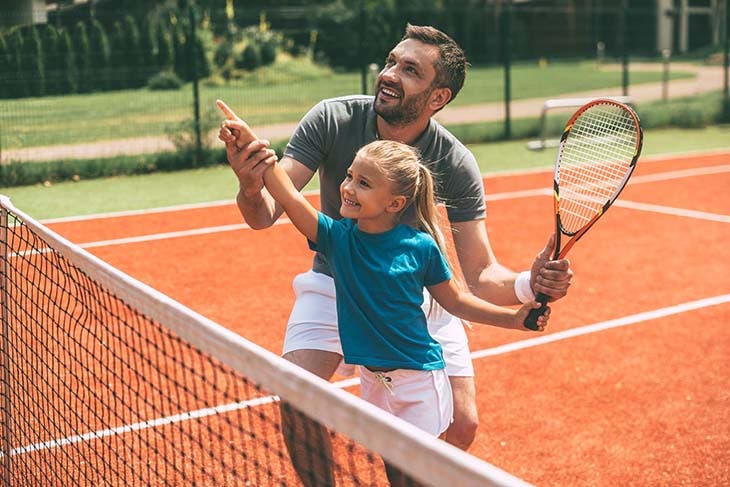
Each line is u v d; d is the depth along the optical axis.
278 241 9.84
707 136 19.28
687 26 44.41
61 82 16.23
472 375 3.75
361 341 3.25
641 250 9.70
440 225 3.63
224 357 2.33
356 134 3.69
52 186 13.11
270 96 22.11
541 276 3.22
